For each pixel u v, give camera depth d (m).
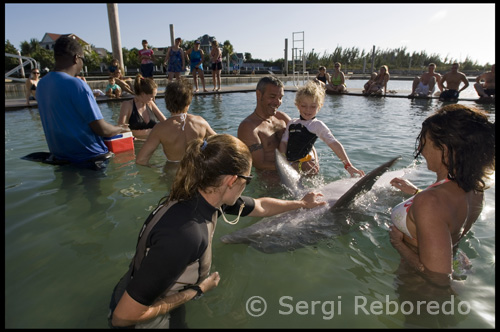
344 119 8.16
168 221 1.59
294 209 2.86
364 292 1.96
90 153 4.27
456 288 1.88
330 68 59.88
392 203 3.12
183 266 1.59
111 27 14.34
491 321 1.67
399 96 13.53
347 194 2.82
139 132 5.66
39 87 4.09
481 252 2.29
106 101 11.37
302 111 4.04
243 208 2.46
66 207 3.01
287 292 1.98
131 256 2.28
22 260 2.22
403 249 2.16
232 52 62.56
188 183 1.64
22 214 2.87
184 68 13.93
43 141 5.67
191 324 1.70
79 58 4.21
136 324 1.59
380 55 69.31
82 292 1.92
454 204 1.78
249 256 2.36
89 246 2.39
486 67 57.28
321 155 4.85
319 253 2.40
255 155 4.14
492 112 9.37
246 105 10.39
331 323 1.72
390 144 5.52
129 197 3.24
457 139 1.68
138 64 51.41
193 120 4.14
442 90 12.98
